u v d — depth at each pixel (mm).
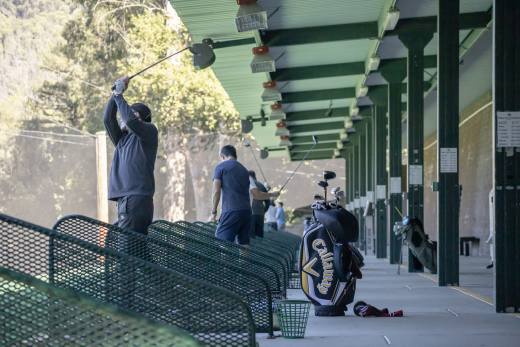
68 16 78062
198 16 23641
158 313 8914
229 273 11570
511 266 14844
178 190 72875
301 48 30266
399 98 33125
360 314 14453
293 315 11805
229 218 17766
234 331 8820
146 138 12070
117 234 11039
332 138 62875
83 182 80500
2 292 6871
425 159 59594
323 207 14828
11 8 82312
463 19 26562
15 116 76812
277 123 46688
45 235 8914
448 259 20953
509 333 12242
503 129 14609
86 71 73125
